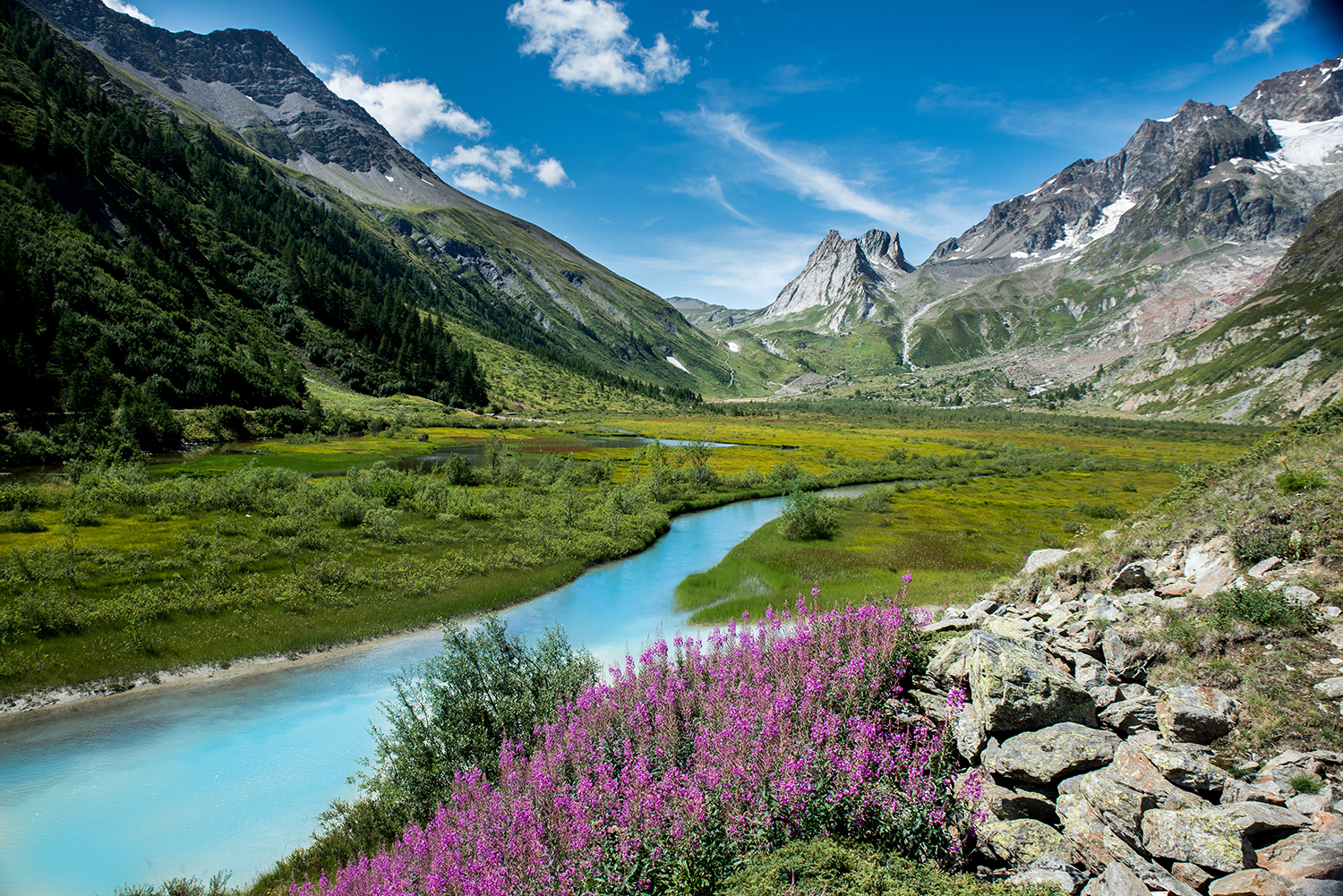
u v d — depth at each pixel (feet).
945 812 26.50
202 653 88.84
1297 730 28.22
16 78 615.98
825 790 26.66
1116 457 368.48
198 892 46.19
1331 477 48.42
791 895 21.67
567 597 119.75
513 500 196.24
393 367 607.78
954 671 34.81
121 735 70.13
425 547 141.69
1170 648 37.01
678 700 37.19
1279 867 20.22
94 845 52.80
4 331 317.01
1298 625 34.81
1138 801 24.61
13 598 94.89
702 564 144.97
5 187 440.45
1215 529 51.96
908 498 220.23
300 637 95.40
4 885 48.34
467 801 35.40
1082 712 30.58
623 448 393.09
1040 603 63.05
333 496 176.35
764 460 342.64
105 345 347.77
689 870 24.57
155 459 276.41
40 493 162.09
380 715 74.43
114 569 110.32
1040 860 23.70
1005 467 318.65
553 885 25.66
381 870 32.30
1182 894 20.85
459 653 54.60
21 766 64.18
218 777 62.23
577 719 38.50
